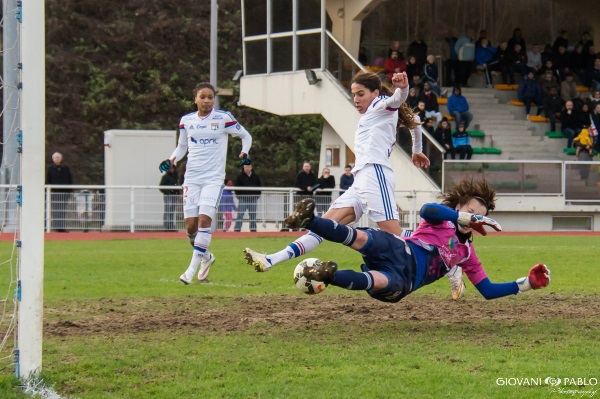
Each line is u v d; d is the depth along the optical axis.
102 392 11.02
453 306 18.12
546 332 15.05
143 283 22.73
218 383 11.43
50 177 47.41
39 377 11.40
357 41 57.44
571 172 51.94
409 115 18.08
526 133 57.00
